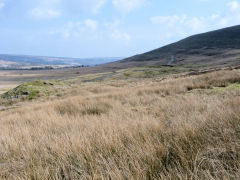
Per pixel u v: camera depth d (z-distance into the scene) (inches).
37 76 5226.4
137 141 82.1
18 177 66.1
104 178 57.7
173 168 59.7
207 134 81.0
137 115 172.9
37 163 76.7
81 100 333.7
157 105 213.8
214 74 442.6
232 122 89.0
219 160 60.0
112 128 112.8
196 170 53.9
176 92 320.2
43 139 109.9
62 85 945.5
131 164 65.4
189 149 70.2
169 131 93.4
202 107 159.9
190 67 2156.7
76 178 62.8
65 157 78.6
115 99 331.9
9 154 96.2
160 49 5930.1
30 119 214.5
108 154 76.6
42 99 591.8
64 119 182.2
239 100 146.6
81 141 91.7
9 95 664.4
